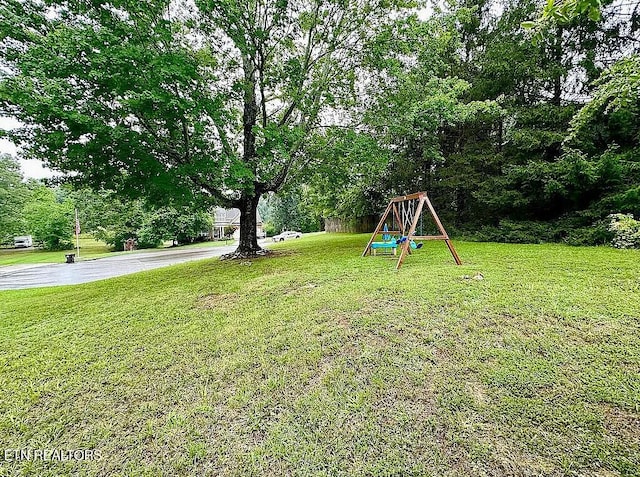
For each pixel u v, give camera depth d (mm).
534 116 9836
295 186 11023
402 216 7680
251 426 2080
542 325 2912
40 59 5156
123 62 5414
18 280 10539
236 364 2818
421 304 3629
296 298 4441
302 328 3383
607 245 7793
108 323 4160
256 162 8094
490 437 1796
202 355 3051
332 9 8266
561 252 6961
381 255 7875
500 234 10023
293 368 2668
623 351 2420
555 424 1825
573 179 8531
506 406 1994
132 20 6172
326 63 8719
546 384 2143
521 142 9969
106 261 16391
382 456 1755
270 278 6004
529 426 1834
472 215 12281
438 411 2027
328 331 3232
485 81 10680
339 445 1854
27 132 5816
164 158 7453
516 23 10344
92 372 2898
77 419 2285
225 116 7273
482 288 4035
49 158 6211
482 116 10516
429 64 8852
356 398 2223
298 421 2076
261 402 2295
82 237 39312
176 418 2209
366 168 9609
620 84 3730
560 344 2586
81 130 5660
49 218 27750
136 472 1806
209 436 2033
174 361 2979
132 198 7613
